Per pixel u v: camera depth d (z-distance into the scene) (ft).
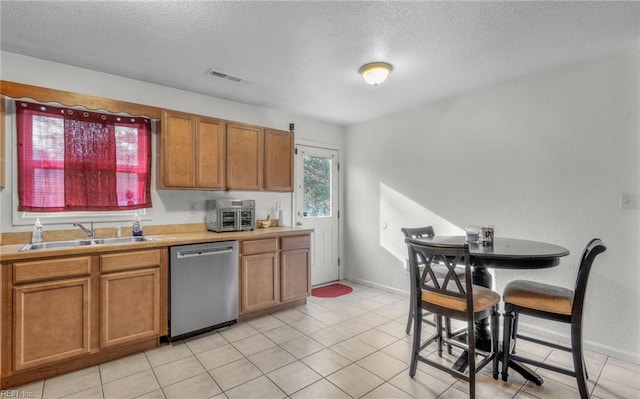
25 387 6.57
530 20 6.59
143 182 9.89
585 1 5.96
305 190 14.37
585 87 8.42
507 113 9.90
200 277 9.05
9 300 6.44
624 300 7.84
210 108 11.40
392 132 13.52
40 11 6.27
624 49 7.81
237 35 7.22
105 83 9.34
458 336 8.49
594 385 6.70
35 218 8.25
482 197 10.50
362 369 7.32
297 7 6.15
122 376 7.02
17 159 8.05
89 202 9.00
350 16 6.46
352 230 15.38
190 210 10.89
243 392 6.44
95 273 7.40
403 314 10.88
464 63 8.63
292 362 7.63
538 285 7.07
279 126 13.33
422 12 6.32
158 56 8.27
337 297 12.82
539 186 9.23
